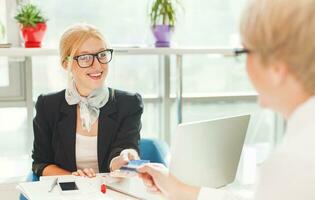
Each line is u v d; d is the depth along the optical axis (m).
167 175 1.45
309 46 0.75
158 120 3.29
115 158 1.97
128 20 3.15
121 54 2.78
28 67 2.92
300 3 0.76
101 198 1.60
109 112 2.24
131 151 2.03
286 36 0.76
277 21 0.77
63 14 3.02
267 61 0.79
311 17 0.75
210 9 3.28
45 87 3.04
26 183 1.78
